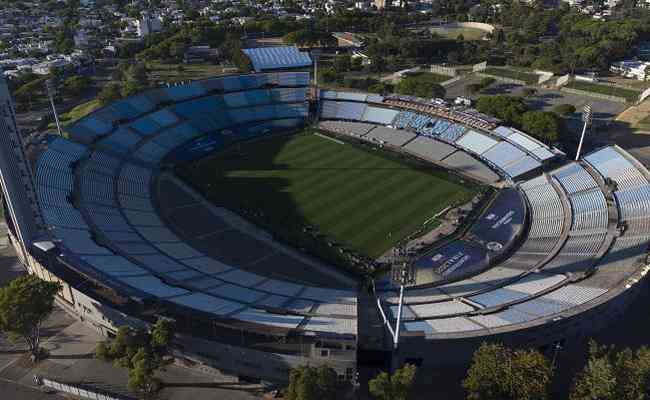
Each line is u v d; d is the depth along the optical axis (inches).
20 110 7559.1
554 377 2933.1
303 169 5615.2
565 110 6579.7
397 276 2861.7
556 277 3469.5
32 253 3476.9
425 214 4712.1
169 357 3105.3
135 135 5949.8
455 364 3024.1
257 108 6924.2
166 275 3521.2
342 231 4466.0
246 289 3489.2
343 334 2792.8
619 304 3410.4
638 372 2513.5
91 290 3240.7
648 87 7805.1
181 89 6845.5
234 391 2918.3
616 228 3939.5
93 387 2920.8
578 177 4879.4
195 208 4835.1
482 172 5452.8
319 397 2503.7
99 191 4724.4
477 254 4104.3
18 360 3127.5
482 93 7785.4
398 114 6668.3
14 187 3366.1
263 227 4517.7
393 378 2564.0
